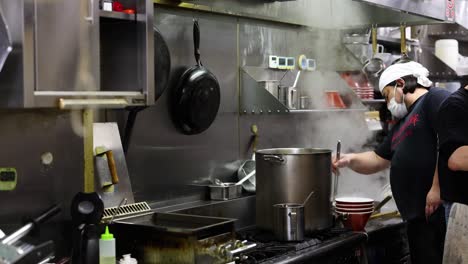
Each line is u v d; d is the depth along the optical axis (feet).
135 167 10.46
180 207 10.93
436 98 11.32
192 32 11.46
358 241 10.86
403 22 14.20
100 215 7.89
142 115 10.53
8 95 7.06
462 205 10.36
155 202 10.87
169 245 8.16
